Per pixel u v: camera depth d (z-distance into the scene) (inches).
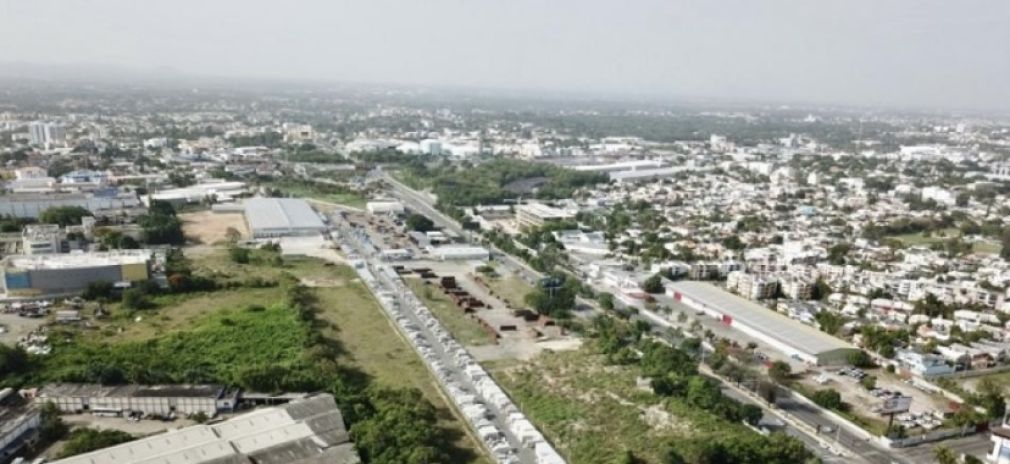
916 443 6151.6
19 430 5497.1
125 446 4990.2
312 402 5930.1
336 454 5236.2
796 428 6358.3
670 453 5364.2
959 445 6161.4
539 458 5531.5
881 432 6235.2
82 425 5880.9
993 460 5851.4
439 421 6186.0
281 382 6501.0
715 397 6427.2
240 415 6077.8
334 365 6958.7
